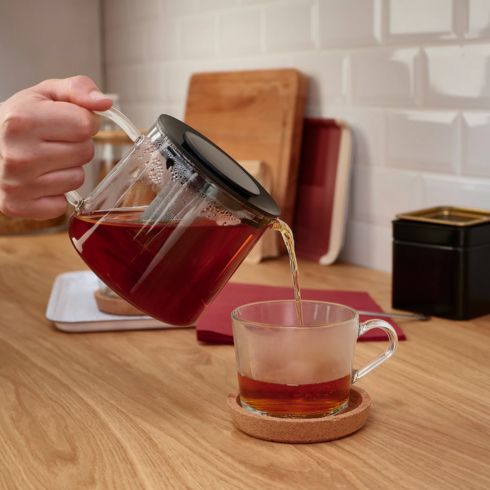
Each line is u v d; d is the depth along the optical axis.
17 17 2.31
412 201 1.41
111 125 1.92
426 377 0.92
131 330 1.15
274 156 1.61
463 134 1.29
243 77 1.70
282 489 0.66
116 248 0.79
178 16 2.04
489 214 1.21
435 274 1.15
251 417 0.76
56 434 0.79
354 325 0.77
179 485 0.68
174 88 2.11
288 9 1.65
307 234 1.62
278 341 0.75
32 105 0.87
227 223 0.77
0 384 0.94
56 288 1.30
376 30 1.43
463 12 1.26
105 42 2.46
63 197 0.94
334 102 1.56
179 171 0.77
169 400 0.88
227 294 1.27
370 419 0.81
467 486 0.66
